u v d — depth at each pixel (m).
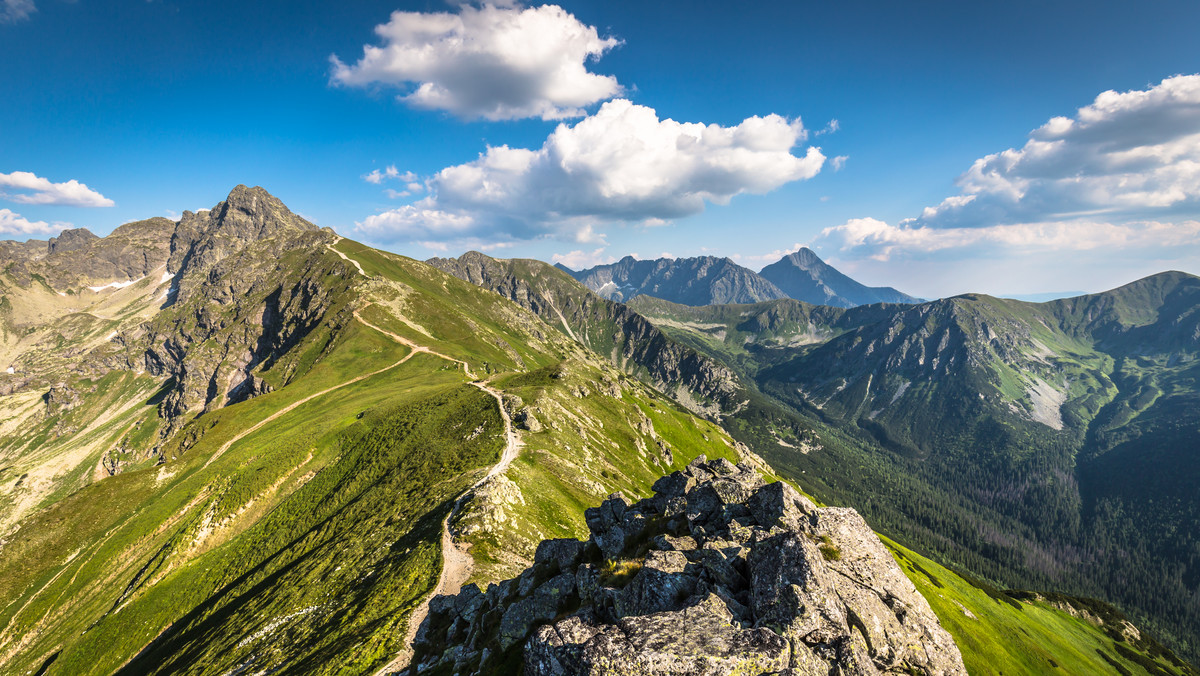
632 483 146.50
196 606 117.69
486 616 37.72
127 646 111.94
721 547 28.55
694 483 39.00
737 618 23.16
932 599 115.50
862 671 20.83
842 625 22.30
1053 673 101.50
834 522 29.86
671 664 20.02
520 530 79.69
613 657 20.44
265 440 190.38
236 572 124.69
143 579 134.25
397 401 196.75
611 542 35.09
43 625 133.00
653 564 27.47
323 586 81.19
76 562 148.88
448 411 167.75
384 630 52.28
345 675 46.81
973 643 102.62
